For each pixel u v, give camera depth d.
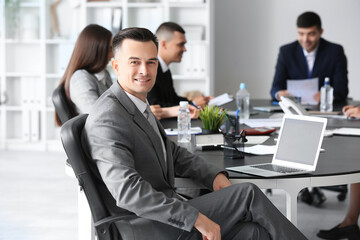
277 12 6.91
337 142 2.80
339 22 6.82
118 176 1.82
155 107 3.61
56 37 6.67
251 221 1.93
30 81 6.64
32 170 5.64
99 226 1.90
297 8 6.87
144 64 2.02
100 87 3.38
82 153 1.91
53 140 6.74
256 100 5.06
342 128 3.19
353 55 6.84
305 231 3.65
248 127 3.25
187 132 2.80
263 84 7.04
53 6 6.70
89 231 2.27
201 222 1.80
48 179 5.25
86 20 6.47
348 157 2.40
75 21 6.59
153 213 1.81
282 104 3.16
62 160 6.16
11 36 6.69
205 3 6.40
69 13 6.75
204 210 1.93
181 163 2.23
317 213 4.07
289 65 5.11
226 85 7.09
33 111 6.66
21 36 6.68
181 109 2.81
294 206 2.08
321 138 2.15
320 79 5.03
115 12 6.46
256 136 2.94
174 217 1.80
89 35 3.40
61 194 4.71
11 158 6.26
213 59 6.81
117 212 1.96
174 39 4.13
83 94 3.25
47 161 6.10
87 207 2.26
